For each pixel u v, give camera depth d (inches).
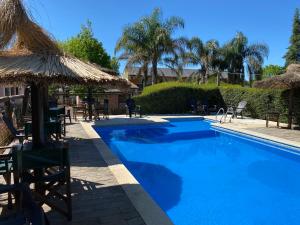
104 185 229.5
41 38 200.4
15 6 188.1
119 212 182.5
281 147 425.4
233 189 287.1
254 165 375.6
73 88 896.3
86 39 1022.4
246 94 788.6
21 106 490.3
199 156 422.6
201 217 226.1
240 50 1417.3
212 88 908.6
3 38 191.2
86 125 571.5
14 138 333.1
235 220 221.0
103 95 898.7
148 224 167.2
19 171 152.7
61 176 170.6
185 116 772.0
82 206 191.0
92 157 319.9
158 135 578.6
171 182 306.7
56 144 229.6
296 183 306.8
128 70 1113.4
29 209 124.5
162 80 1312.7
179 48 1094.4
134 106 761.6
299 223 216.2
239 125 606.9
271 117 695.1
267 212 234.7
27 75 166.2
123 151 450.0
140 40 1072.2
